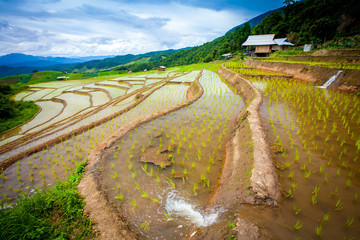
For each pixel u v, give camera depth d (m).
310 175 4.80
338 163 5.20
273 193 4.09
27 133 15.16
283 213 3.69
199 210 4.29
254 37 39.12
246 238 3.11
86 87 35.34
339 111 8.93
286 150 5.96
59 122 16.84
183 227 3.91
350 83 11.77
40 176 6.29
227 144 7.22
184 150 6.93
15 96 33.75
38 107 23.33
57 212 4.07
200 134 8.20
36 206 4.08
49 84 45.72
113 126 10.48
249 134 6.52
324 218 3.49
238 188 4.42
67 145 8.37
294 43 37.84
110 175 5.62
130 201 4.65
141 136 8.22
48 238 3.47
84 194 4.73
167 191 4.95
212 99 14.02
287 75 18.22
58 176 6.22
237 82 18.00
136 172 5.76
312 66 15.98
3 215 3.58
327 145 6.11
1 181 6.11
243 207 3.87
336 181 4.55
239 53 56.53
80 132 9.66
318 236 3.20
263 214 3.67
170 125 9.34
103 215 4.07
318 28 31.86
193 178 5.44
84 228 3.71
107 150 7.08
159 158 6.43
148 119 10.05
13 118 19.30
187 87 23.47
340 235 3.23
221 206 4.13
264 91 13.48
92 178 5.43
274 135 6.95
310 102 10.62
